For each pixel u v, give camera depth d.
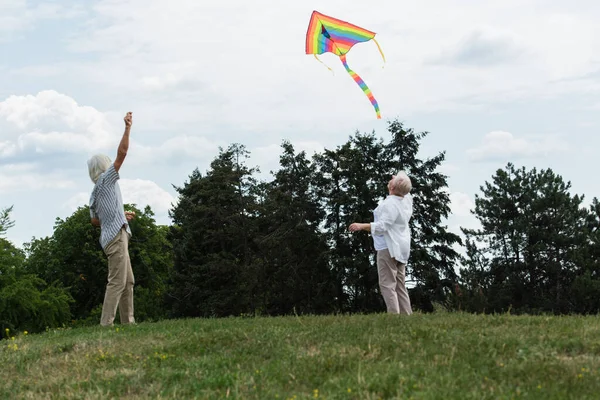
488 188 55.31
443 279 47.50
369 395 5.60
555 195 51.47
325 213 51.28
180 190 61.28
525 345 6.87
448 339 7.25
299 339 7.72
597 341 6.93
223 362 7.08
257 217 53.56
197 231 52.66
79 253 52.97
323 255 46.47
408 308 9.85
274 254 49.81
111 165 10.03
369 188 46.72
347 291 47.94
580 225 51.66
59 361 7.78
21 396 6.60
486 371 6.06
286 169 52.91
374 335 7.60
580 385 5.61
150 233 55.91
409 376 5.97
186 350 7.80
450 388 5.59
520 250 52.19
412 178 48.62
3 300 39.66
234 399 5.88
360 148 49.78
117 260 10.13
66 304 43.34
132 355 7.74
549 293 49.78
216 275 51.25
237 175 53.09
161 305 57.12
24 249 54.19
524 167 55.00
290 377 6.36
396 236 9.61
